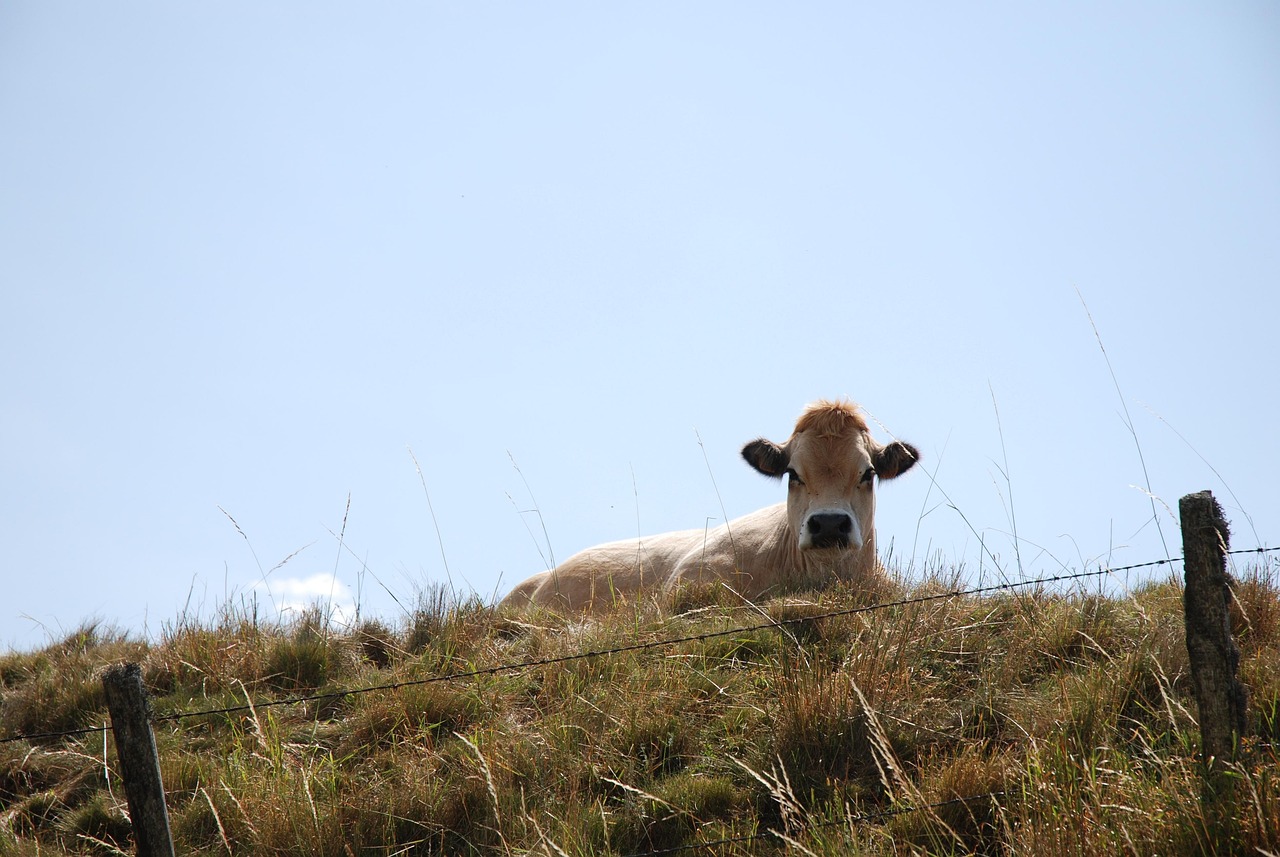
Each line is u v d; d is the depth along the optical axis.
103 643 16.36
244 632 14.88
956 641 12.59
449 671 13.38
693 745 11.24
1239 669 10.27
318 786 10.84
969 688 11.83
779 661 12.14
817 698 11.01
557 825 10.07
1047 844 8.26
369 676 13.77
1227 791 8.20
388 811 10.42
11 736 13.07
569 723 11.55
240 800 10.52
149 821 8.70
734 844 9.55
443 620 15.26
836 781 10.24
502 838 9.52
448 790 10.66
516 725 11.87
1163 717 10.35
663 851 9.63
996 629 13.05
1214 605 8.71
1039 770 9.14
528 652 13.71
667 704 11.70
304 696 13.55
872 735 10.52
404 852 10.10
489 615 15.58
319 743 12.05
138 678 8.82
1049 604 13.23
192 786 11.34
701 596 15.84
